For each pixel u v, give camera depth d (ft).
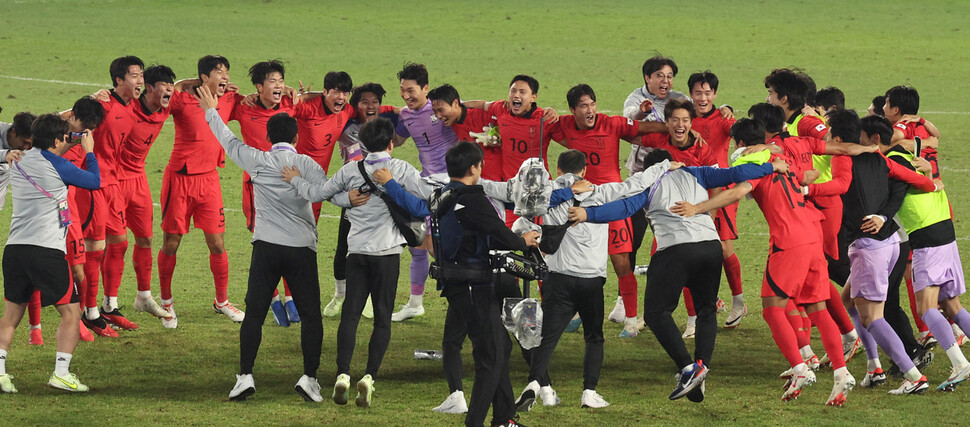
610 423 80.38
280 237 85.35
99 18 358.64
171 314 108.78
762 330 110.42
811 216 87.61
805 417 81.71
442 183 83.51
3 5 378.73
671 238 84.84
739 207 171.32
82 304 103.71
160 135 215.31
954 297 93.71
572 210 81.00
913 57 314.76
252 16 373.81
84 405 83.05
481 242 74.95
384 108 113.39
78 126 91.30
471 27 361.51
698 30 360.28
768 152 85.35
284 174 84.84
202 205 109.09
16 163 86.02
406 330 110.22
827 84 274.16
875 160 90.02
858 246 89.61
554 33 352.49
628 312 107.55
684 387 82.28
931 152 100.07
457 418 81.41
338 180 84.17
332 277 130.31
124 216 106.11
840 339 85.40
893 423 80.07
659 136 104.01
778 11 400.67
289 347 103.04
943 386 88.58
